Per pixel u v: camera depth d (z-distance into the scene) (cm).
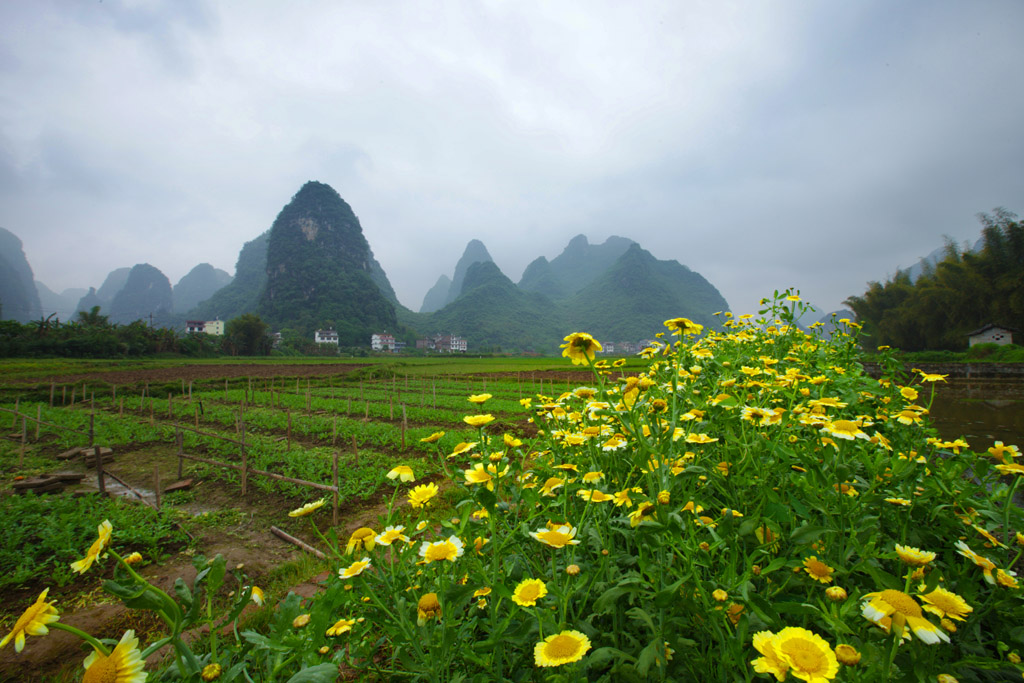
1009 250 3488
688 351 302
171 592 349
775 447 177
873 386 325
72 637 297
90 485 625
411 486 569
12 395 1574
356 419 1126
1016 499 253
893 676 117
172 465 718
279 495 559
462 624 160
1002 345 3070
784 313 443
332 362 5331
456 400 1451
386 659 197
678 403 248
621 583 136
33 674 264
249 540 440
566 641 125
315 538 438
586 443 221
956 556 179
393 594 151
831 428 168
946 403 1330
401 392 1733
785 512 144
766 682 133
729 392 278
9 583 360
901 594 110
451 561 149
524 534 165
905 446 238
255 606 307
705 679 131
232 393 1741
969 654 145
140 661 104
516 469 192
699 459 202
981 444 728
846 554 146
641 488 188
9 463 734
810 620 150
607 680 134
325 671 123
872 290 4506
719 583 135
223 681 116
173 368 3653
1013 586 142
